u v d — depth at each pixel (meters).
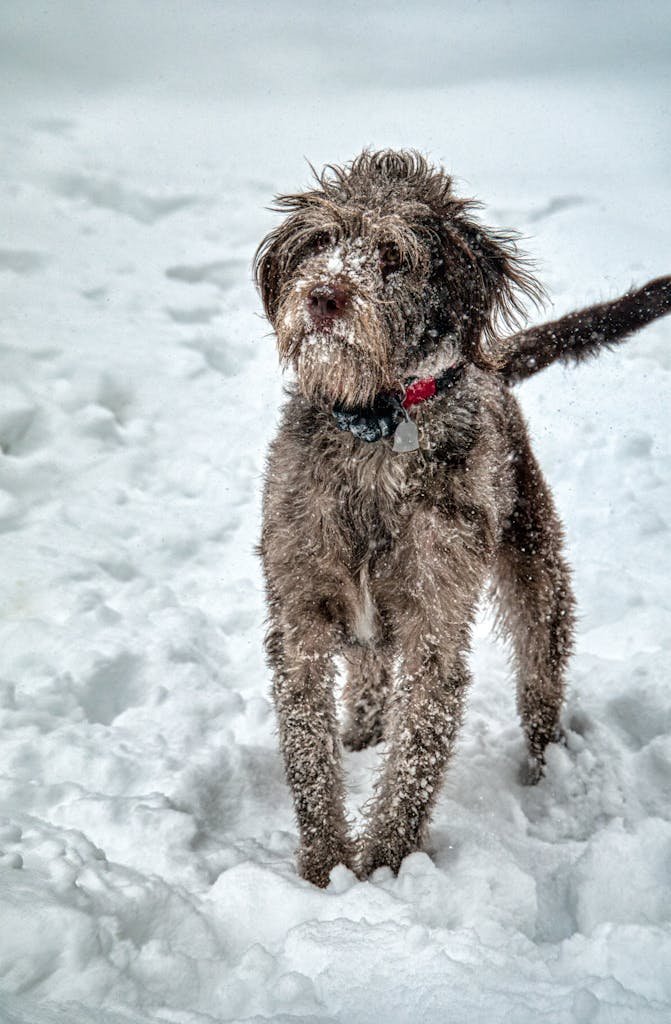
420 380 3.40
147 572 5.52
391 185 3.63
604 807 3.83
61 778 3.69
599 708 4.36
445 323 3.54
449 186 3.73
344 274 3.29
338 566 3.40
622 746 4.13
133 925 2.72
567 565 4.34
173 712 4.20
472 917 3.00
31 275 8.38
